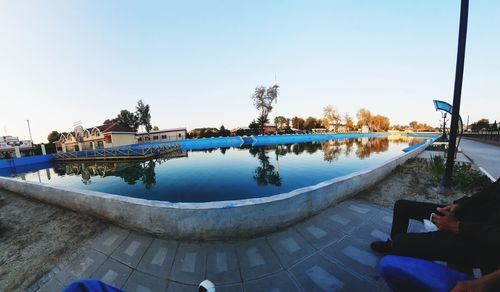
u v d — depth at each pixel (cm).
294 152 2317
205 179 1243
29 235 361
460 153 1024
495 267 124
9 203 524
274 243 294
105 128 3656
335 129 7006
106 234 340
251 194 947
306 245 286
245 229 307
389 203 413
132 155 2459
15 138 5634
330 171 1335
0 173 2000
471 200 160
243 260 265
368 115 7206
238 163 1770
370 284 217
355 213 370
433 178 564
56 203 464
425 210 214
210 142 3888
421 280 127
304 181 1128
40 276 269
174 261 270
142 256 284
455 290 104
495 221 136
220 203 313
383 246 257
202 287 183
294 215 336
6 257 307
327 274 235
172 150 3019
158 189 1084
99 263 281
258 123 5325
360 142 3569
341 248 276
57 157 2783
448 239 145
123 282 247
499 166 690
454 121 444
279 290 219
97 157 2566
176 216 307
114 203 352
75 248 315
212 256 275
